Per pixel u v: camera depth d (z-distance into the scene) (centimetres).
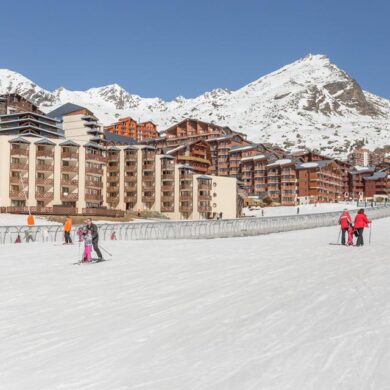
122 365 719
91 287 1427
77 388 638
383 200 16425
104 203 10100
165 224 4528
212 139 17475
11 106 11238
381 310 963
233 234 5050
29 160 8556
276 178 15238
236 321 944
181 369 685
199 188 10438
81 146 8969
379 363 659
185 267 1822
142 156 10150
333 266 1733
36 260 2173
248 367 675
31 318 1055
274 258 2080
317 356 702
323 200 14950
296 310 1005
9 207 8000
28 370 718
